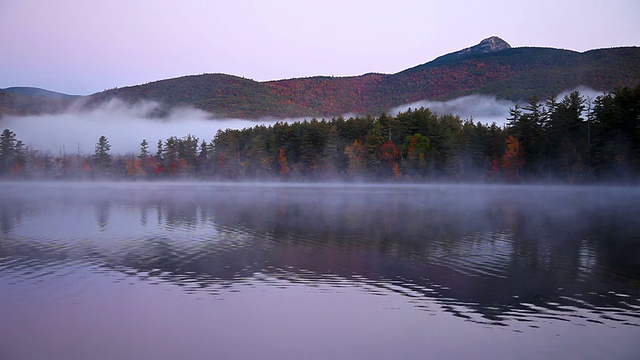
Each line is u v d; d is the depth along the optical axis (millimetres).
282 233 35094
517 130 106125
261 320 16672
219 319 16797
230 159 150250
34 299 18891
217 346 14664
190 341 15016
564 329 15711
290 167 137000
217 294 19531
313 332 15633
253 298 19000
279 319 16750
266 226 39156
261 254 27281
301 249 28766
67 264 24750
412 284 20797
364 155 124500
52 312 17484
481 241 31297
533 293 19422
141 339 15148
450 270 23344
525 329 15781
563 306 17875
